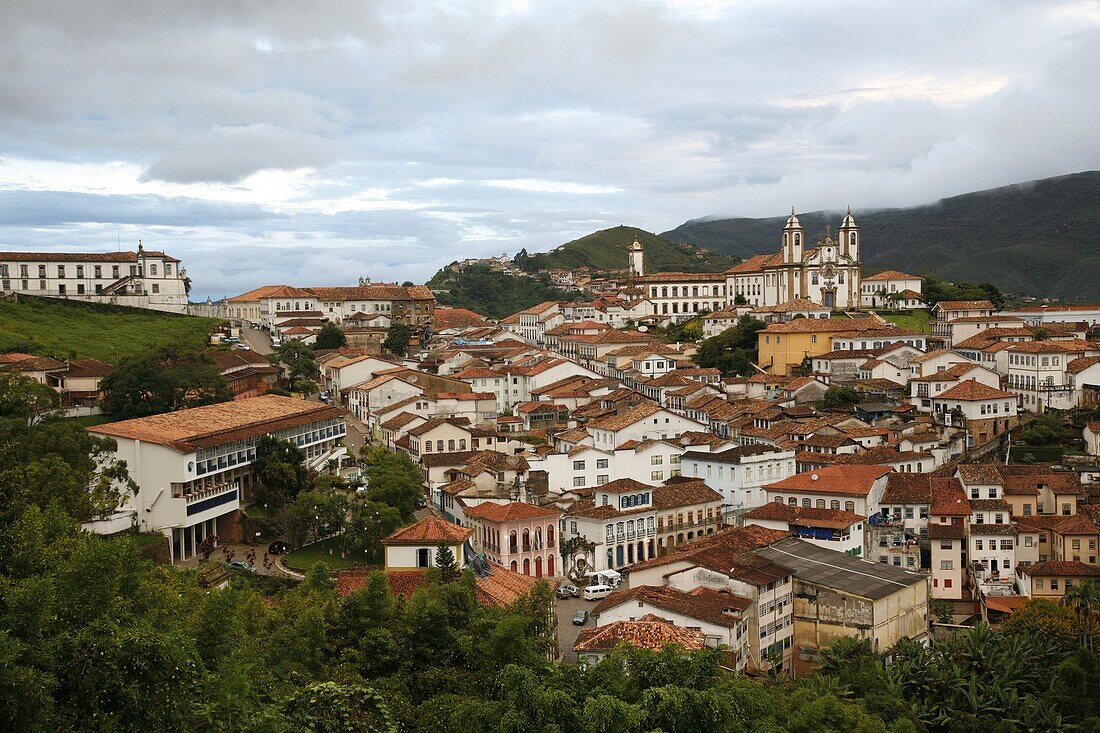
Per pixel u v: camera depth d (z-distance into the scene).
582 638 97.94
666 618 103.12
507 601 98.88
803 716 82.94
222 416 154.12
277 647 71.25
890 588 115.88
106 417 169.38
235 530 138.75
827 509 146.12
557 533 140.62
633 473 172.00
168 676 51.12
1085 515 146.00
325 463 165.38
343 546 134.62
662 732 62.16
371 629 76.81
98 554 60.88
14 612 52.59
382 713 62.97
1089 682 107.81
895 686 104.44
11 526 74.75
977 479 150.88
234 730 52.62
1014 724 102.25
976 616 139.25
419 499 162.75
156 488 128.38
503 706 63.84
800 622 116.12
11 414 140.62
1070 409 194.12
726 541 127.38
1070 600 125.19
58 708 49.03
